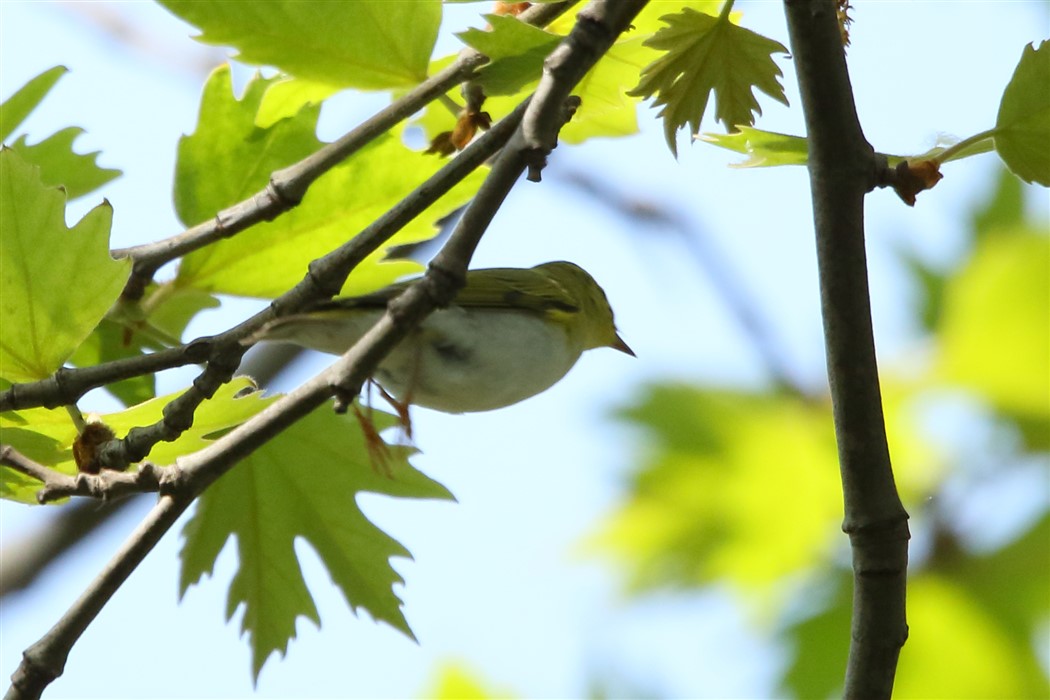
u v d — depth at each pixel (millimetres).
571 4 6691
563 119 5422
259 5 6215
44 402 5242
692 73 6051
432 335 8164
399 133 7207
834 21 5125
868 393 5219
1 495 5934
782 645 8078
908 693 7598
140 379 7438
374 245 5520
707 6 7066
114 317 7020
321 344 7023
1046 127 5504
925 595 7727
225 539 6988
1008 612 7637
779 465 8266
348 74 6555
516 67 6078
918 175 5359
